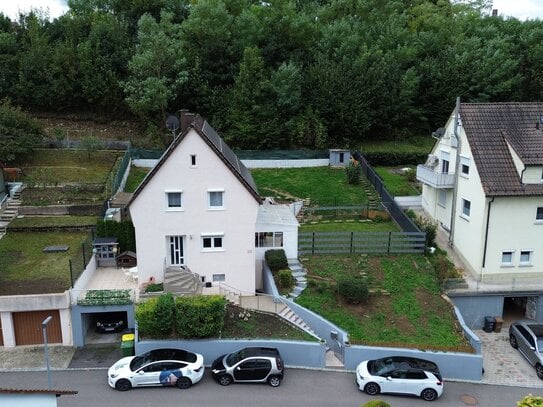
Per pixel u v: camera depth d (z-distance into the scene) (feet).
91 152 175.52
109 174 159.94
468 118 126.52
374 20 236.22
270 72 200.54
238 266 110.22
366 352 93.97
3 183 143.23
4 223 133.18
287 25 212.02
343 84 195.42
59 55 199.82
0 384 86.22
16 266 112.16
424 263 122.72
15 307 94.94
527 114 128.16
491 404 87.61
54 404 59.98
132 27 227.61
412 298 111.24
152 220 105.50
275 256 115.65
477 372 94.84
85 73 199.72
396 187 170.19
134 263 118.83
